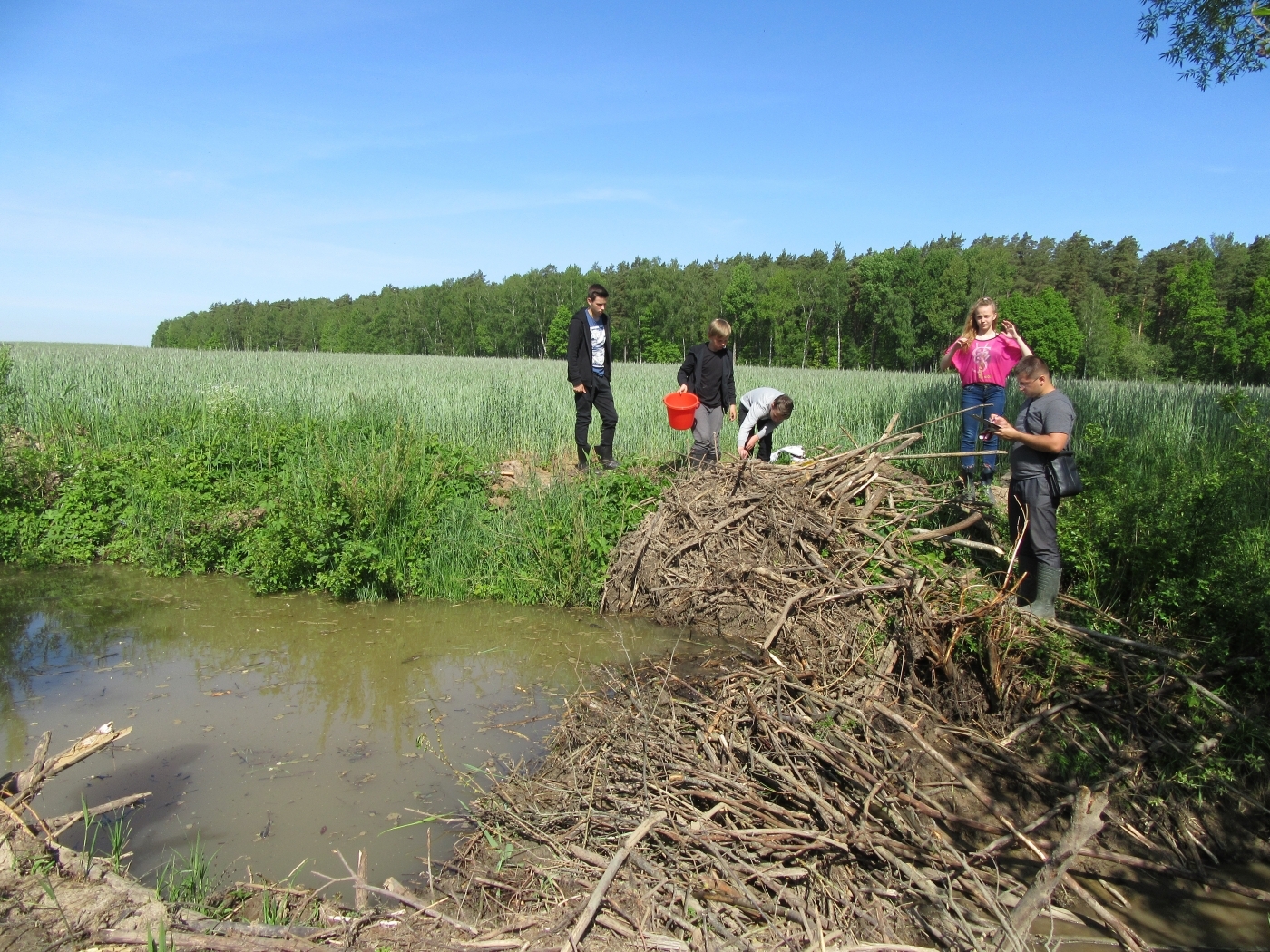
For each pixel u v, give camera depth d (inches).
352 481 309.9
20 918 118.6
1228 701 187.8
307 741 191.2
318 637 259.8
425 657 244.1
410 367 945.5
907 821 150.8
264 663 238.2
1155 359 2190.0
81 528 343.3
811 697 188.1
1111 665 200.4
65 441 425.1
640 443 448.1
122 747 186.5
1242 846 161.8
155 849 149.3
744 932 126.9
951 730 184.5
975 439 305.7
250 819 159.8
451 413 490.3
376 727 198.8
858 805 153.7
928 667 208.5
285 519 305.6
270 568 298.5
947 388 539.5
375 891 130.8
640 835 140.4
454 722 201.8
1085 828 134.0
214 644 252.8
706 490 303.3
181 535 326.0
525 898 135.0
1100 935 136.0
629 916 128.3
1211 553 217.3
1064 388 551.8
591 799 157.9
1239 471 231.6
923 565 253.1
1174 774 171.6
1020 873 148.3
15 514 346.3
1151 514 231.3
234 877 141.3
